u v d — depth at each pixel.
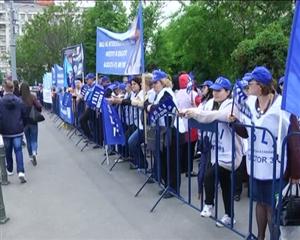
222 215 5.86
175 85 8.72
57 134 15.08
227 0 24.00
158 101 6.54
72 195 7.04
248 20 24.44
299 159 4.03
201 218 5.79
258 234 4.68
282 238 4.34
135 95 8.68
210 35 24.52
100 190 7.29
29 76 47.12
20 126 7.98
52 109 23.34
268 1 23.50
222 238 5.11
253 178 4.46
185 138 6.72
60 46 39.19
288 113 4.07
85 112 11.77
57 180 8.08
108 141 8.85
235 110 4.84
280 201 4.12
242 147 5.26
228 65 24.31
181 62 26.59
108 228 5.52
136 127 8.34
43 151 11.40
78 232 5.41
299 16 3.72
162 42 29.56
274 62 14.61
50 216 6.04
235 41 24.41
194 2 25.33
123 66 8.45
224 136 5.18
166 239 5.11
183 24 25.02
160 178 6.94
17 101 7.99
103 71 9.34
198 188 6.66
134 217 5.90
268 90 4.19
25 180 7.98
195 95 8.50
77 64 14.02
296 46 3.74
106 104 8.84
